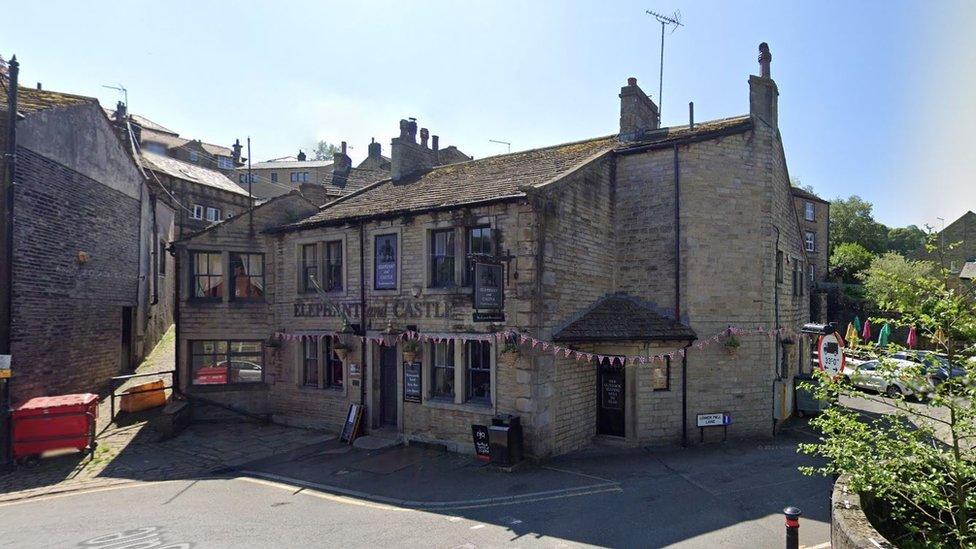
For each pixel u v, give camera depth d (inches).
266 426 619.2
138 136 1241.4
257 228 661.3
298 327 625.3
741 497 376.8
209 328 644.7
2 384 444.8
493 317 470.9
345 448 522.0
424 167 762.8
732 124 564.7
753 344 553.6
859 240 2234.3
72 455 481.4
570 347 498.6
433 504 370.6
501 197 468.8
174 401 614.9
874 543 208.1
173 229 1029.2
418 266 527.8
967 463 223.0
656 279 554.3
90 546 298.0
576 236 513.0
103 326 655.1
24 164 506.3
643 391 522.6
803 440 542.9
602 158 557.0
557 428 485.4
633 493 386.6
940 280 238.7
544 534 316.2
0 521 338.3
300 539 309.7
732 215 555.8
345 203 682.8
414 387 528.1
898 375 238.2
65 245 571.8
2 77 531.2
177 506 367.2
